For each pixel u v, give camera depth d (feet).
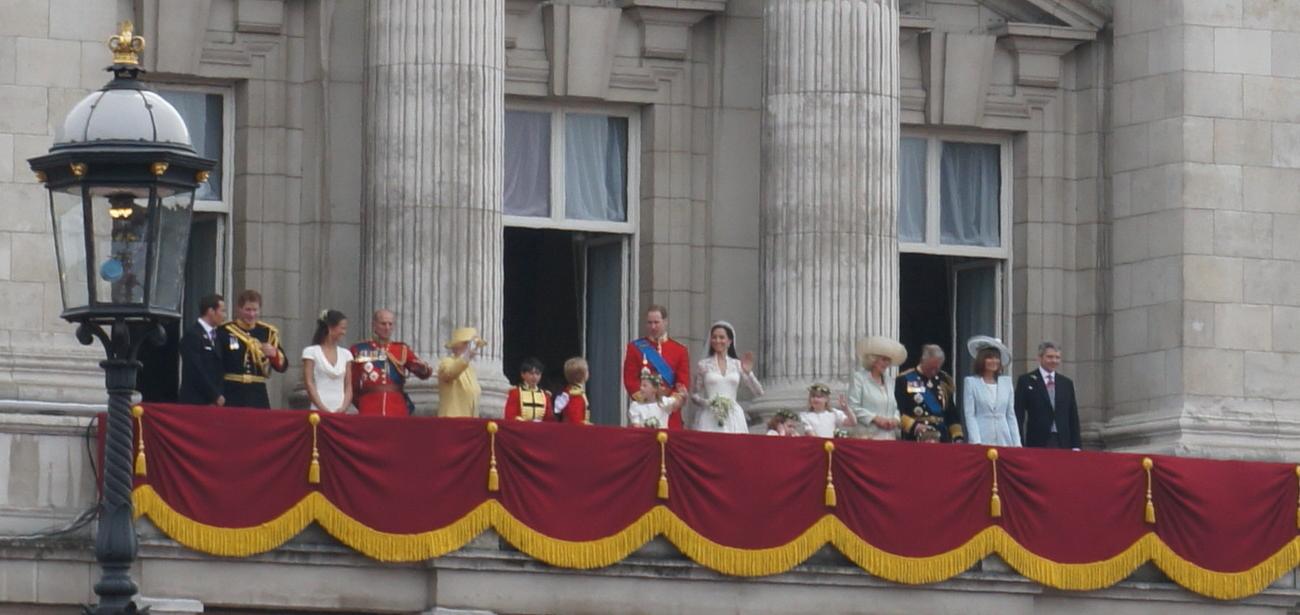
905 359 506.48
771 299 499.10
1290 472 483.51
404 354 451.53
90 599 423.23
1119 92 531.09
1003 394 484.33
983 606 461.78
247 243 492.95
